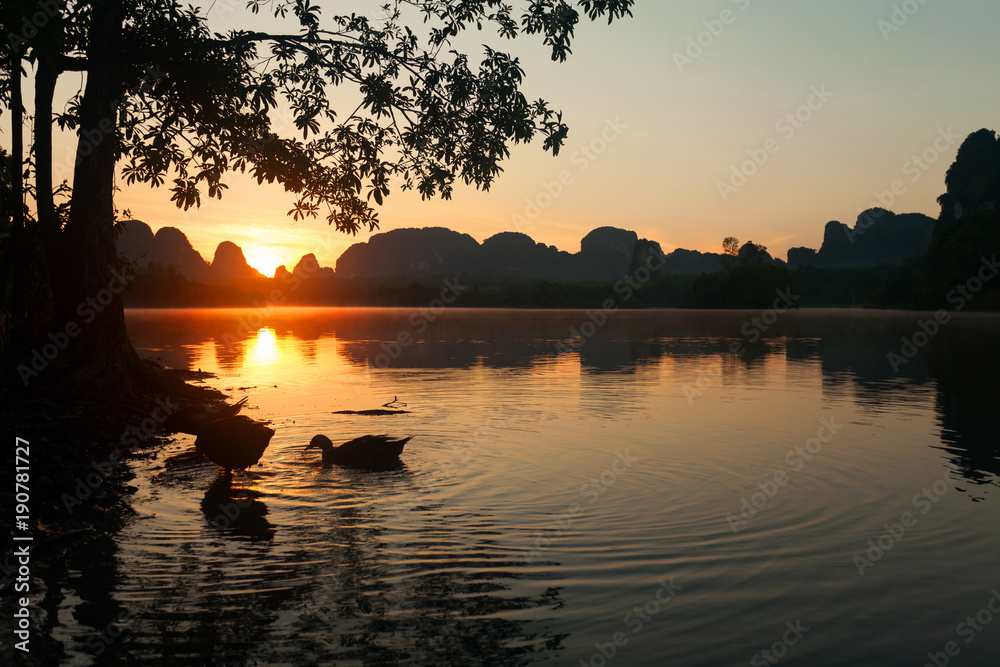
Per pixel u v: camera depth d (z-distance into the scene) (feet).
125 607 16.62
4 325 45.68
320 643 14.88
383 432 38.34
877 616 16.34
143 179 49.70
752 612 16.57
